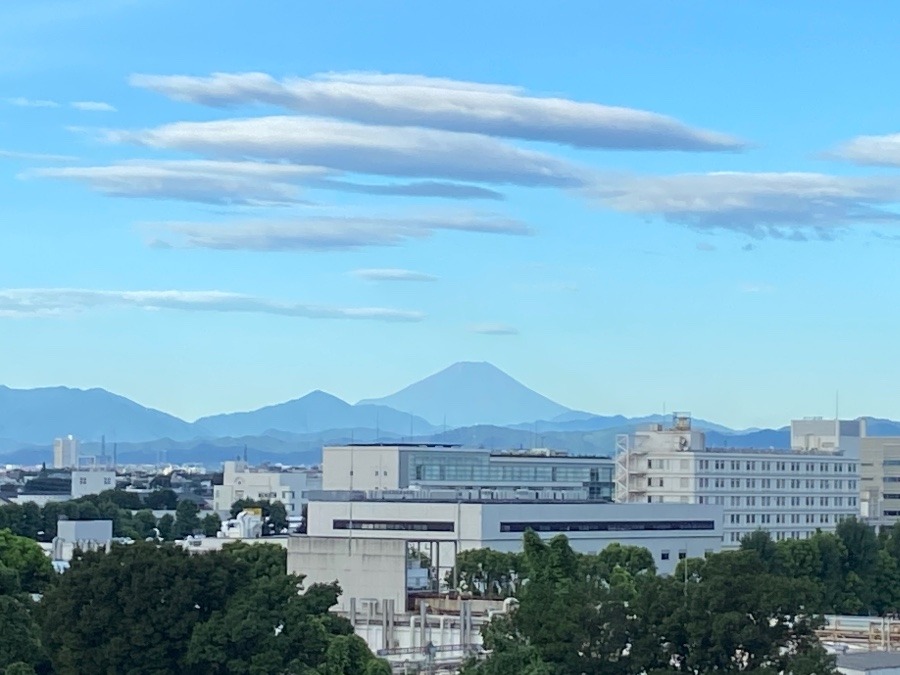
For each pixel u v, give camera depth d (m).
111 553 138.88
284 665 131.00
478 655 143.75
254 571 142.12
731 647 120.75
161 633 132.12
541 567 147.88
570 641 122.12
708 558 130.25
